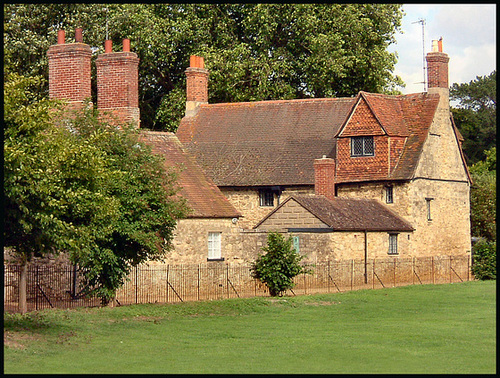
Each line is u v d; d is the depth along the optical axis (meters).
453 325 52.97
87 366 37.47
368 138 91.75
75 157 44.22
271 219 81.69
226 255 75.38
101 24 105.06
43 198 41.97
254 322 54.03
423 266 89.50
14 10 99.06
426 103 94.25
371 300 66.00
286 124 98.75
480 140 165.38
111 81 73.38
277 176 93.25
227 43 112.94
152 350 42.56
